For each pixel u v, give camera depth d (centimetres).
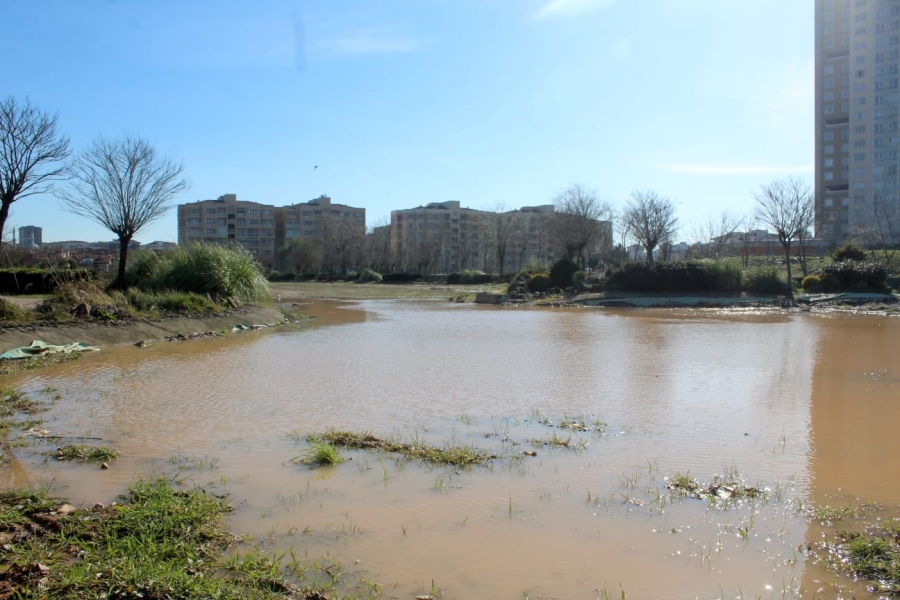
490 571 500
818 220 6675
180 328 2217
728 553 531
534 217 11931
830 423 965
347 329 2495
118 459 780
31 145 2386
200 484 689
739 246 7819
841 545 543
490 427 947
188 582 447
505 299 4422
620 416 1016
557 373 1426
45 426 944
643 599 461
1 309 1905
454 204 14150
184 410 1053
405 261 10744
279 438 881
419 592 466
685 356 1686
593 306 3947
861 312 3262
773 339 2066
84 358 1667
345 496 656
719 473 735
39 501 613
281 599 443
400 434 903
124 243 2816
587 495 662
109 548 500
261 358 1667
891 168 9581
